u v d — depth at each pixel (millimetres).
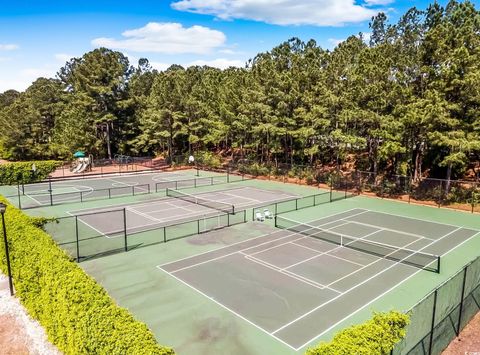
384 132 30781
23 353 10102
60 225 23391
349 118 33094
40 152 60906
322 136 38531
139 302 13148
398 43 35781
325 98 36375
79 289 9344
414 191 32375
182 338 10875
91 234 21453
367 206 29125
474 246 19172
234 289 14148
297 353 10125
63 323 9219
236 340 10766
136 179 43500
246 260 17203
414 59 31734
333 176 38562
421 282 14672
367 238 20500
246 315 12203
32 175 42719
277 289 14133
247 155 53969
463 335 11078
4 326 11555
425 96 29328
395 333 7332
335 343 6801
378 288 14148
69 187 38312
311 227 22703
